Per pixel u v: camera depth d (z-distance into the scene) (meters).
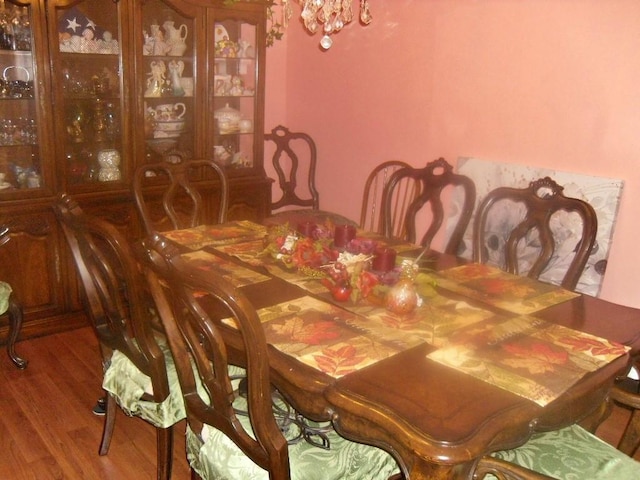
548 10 2.67
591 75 2.57
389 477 1.42
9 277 2.77
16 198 2.71
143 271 1.42
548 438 1.51
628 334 1.55
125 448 2.16
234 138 3.58
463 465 1.12
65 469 2.03
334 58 3.74
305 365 1.31
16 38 2.67
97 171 3.03
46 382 2.55
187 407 1.54
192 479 1.71
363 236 2.39
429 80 3.22
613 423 2.40
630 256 2.57
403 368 1.32
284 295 1.70
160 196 3.20
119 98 2.98
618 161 2.54
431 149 3.28
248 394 1.25
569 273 2.06
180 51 3.21
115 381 1.85
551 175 2.75
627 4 2.42
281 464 1.31
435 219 2.55
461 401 1.19
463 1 2.98
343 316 1.57
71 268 2.94
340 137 3.81
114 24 2.90
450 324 1.55
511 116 2.89
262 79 3.50
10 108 2.75
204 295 1.65
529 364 1.35
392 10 3.33
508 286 1.88
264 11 3.39
